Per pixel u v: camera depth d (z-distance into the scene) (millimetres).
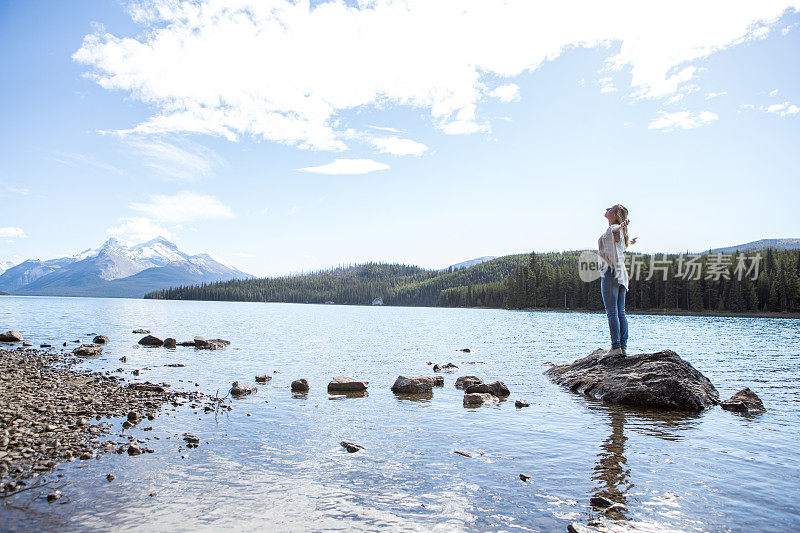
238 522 6316
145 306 168625
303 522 6328
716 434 11047
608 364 17312
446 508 6816
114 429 10984
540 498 7184
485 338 44969
